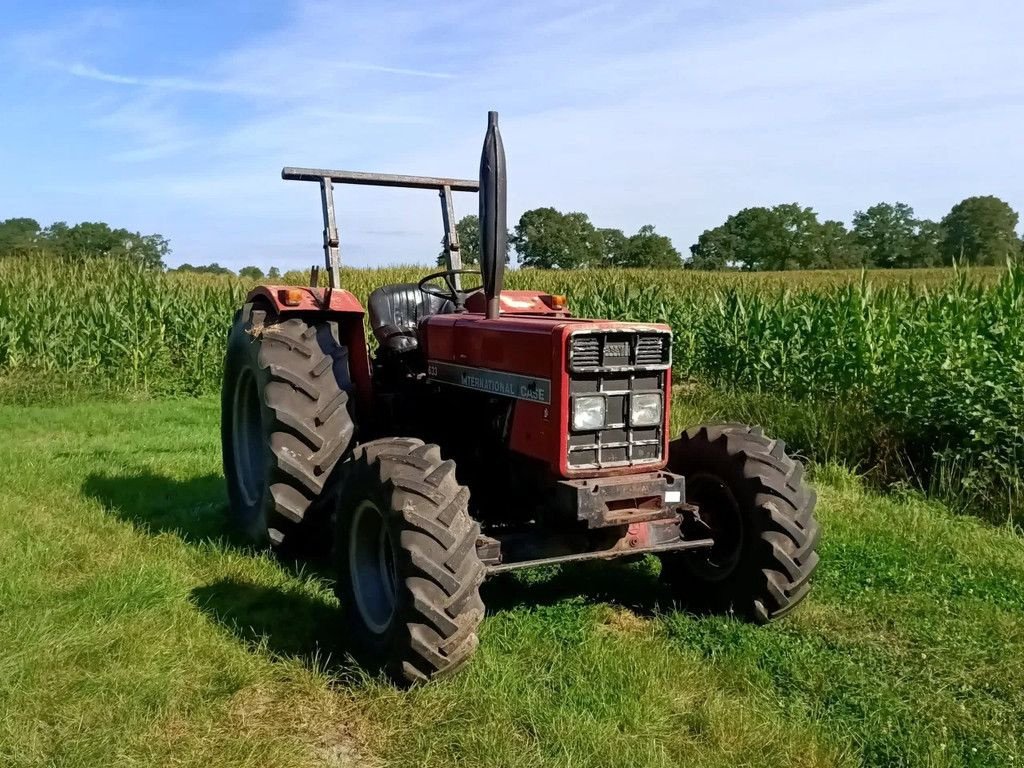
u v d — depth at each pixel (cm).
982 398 663
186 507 597
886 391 794
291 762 290
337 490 457
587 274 2284
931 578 484
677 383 1197
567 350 356
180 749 297
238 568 471
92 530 529
